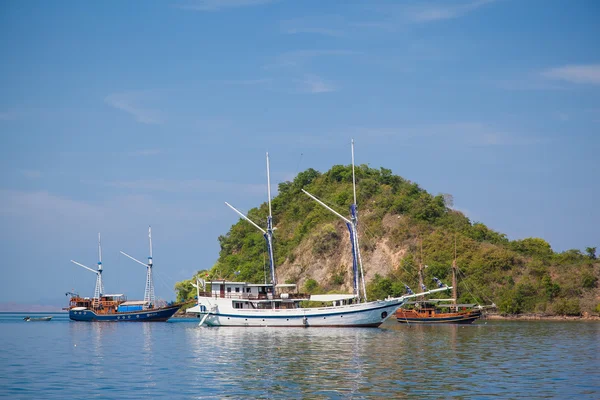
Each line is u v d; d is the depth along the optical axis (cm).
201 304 15550
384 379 6556
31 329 16512
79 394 5966
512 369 7212
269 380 6588
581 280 19112
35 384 6519
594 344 10075
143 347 10344
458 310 18312
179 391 6062
